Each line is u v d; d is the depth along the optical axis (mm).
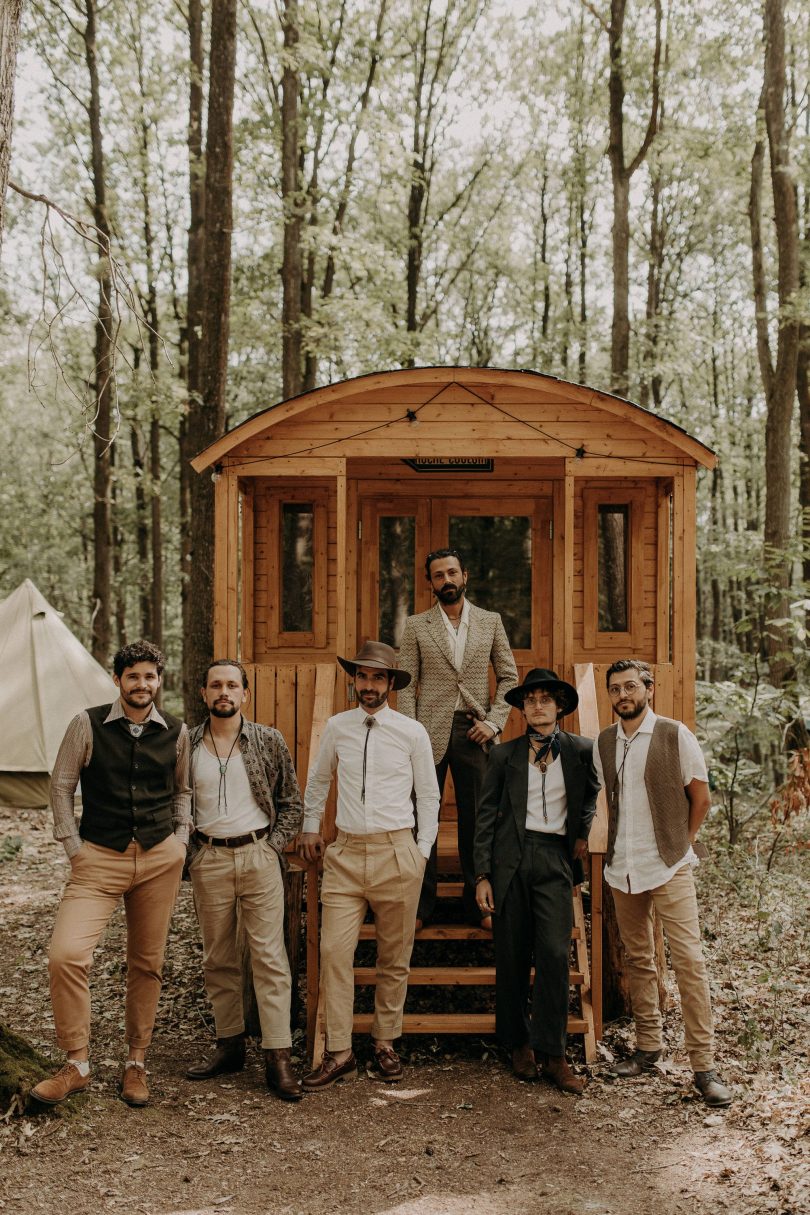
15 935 6957
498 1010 4730
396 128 13719
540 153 20625
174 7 15773
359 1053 5105
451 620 5418
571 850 4742
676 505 6090
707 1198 3426
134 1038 4332
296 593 7352
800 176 12539
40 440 24594
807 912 6672
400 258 15938
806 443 12836
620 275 13742
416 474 7262
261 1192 3574
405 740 4758
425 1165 3801
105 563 15328
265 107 15281
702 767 4594
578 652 7297
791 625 9141
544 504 7266
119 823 4156
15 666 10867
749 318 23766
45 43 15656
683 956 4406
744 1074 4508
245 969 5367
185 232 19312
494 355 24031
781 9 11414
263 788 4621
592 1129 4105
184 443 15695
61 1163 3693
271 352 18078
